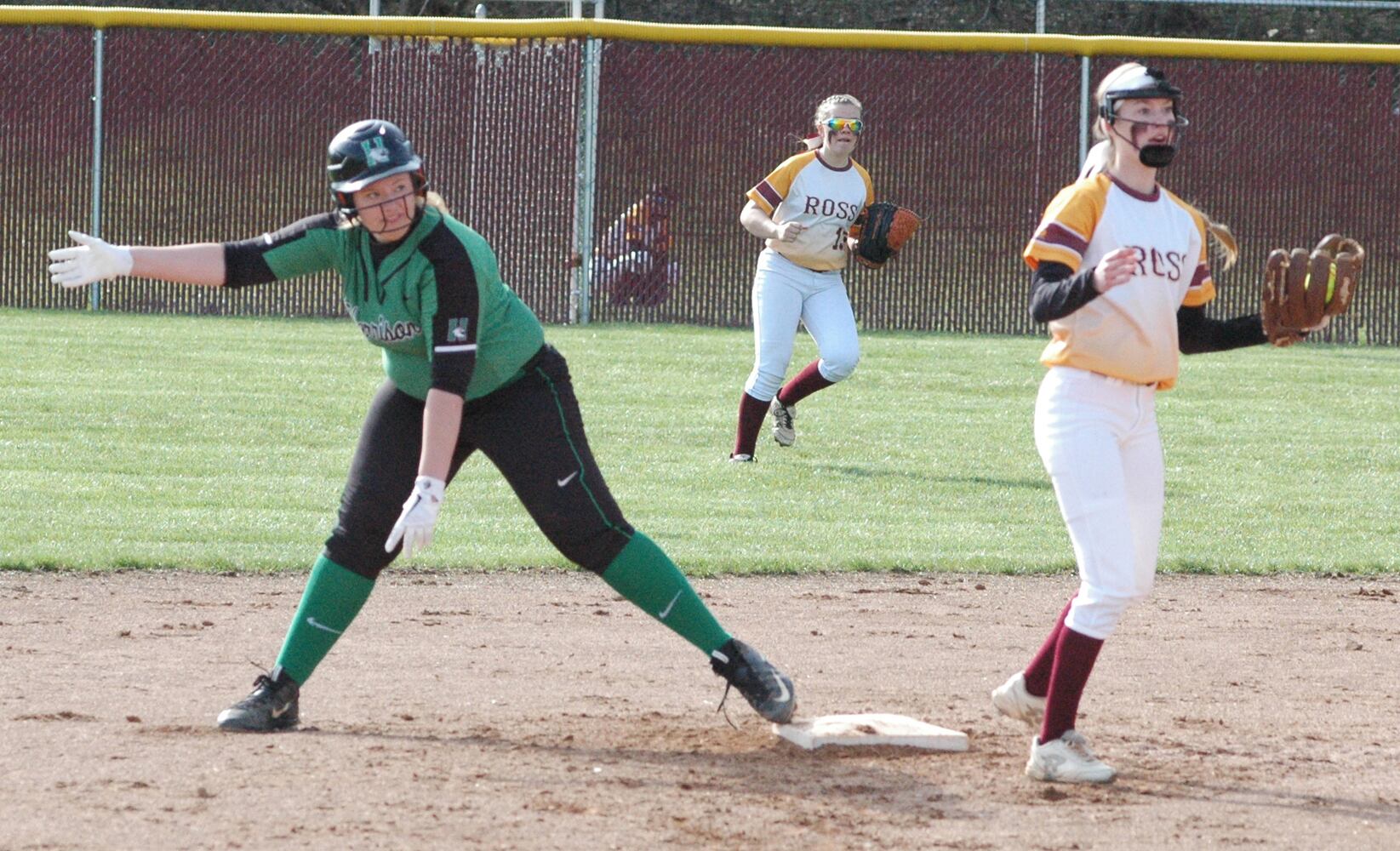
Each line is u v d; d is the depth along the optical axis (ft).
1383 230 217.56
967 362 188.34
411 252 54.95
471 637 78.38
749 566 95.50
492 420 58.44
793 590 91.40
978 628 83.35
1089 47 214.28
